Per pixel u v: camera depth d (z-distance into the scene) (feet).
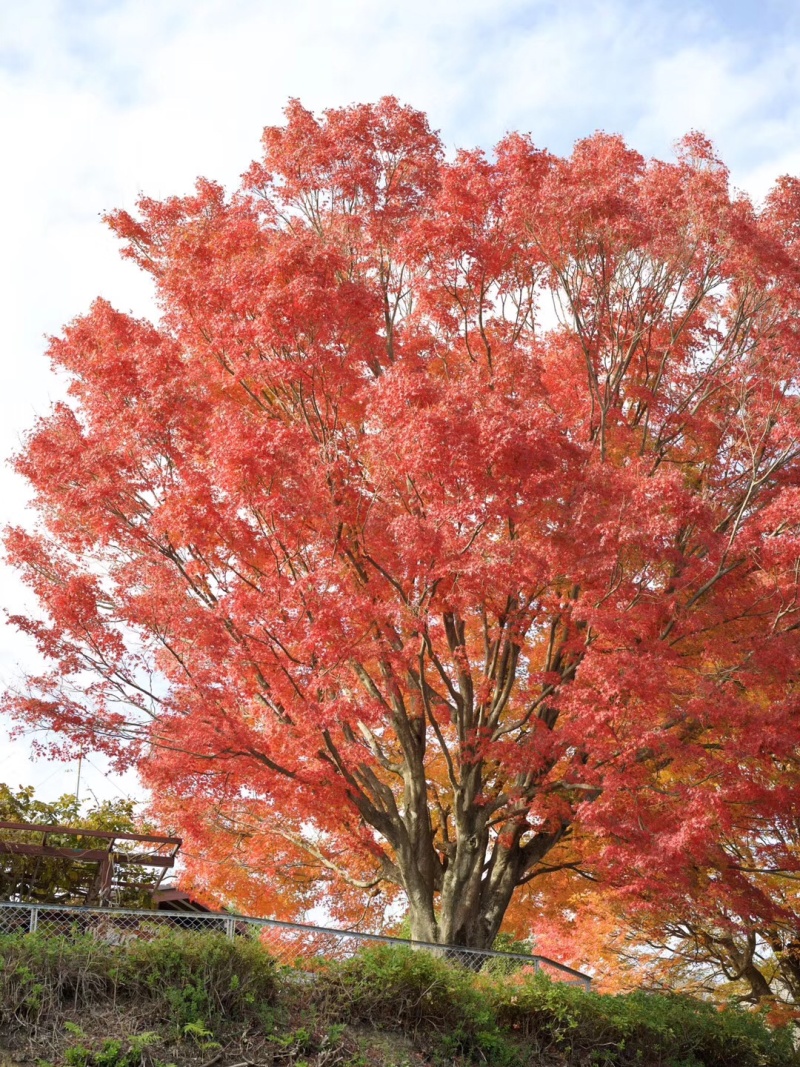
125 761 41.86
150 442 44.55
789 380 49.65
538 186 49.47
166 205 53.57
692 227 48.78
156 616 42.47
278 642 42.98
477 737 47.75
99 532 44.96
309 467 43.27
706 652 46.62
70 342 48.75
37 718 41.29
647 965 67.15
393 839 49.96
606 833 42.32
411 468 42.09
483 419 40.75
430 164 52.90
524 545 43.47
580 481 44.86
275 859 55.98
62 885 46.91
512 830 50.96
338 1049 33.88
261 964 34.68
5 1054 28.89
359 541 45.42
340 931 39.19
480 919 49.70
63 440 45.44
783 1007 63.31
